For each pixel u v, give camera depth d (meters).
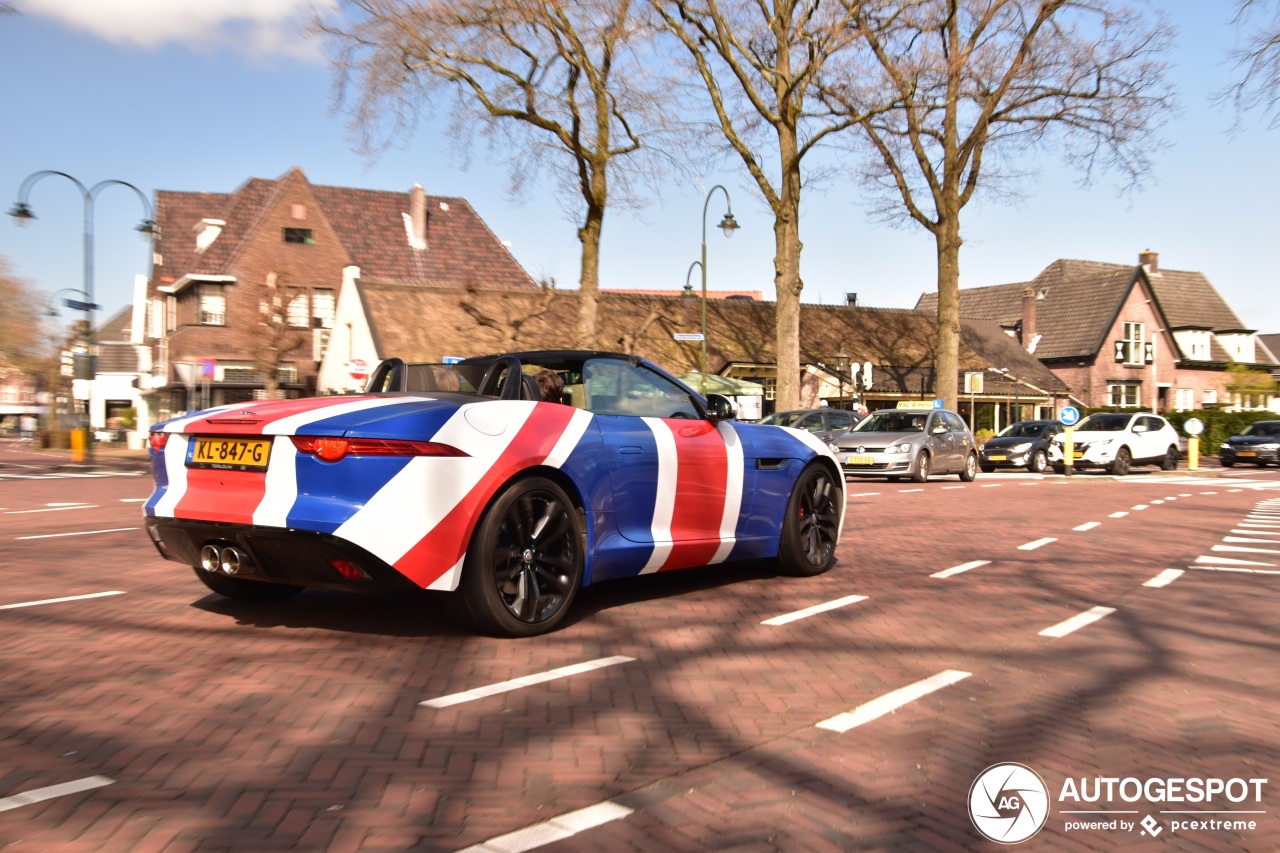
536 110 24.98
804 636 5.38
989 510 13.68
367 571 4.56
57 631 5.24
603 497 5.55
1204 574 7.96
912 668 4.73
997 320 59.84
